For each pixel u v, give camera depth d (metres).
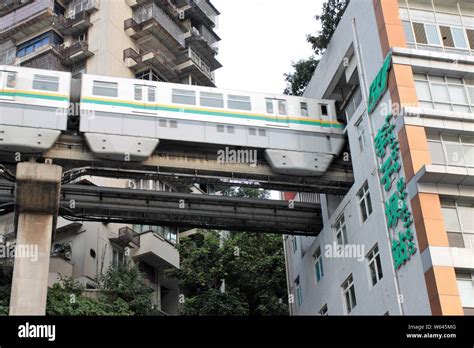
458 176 25.20
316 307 32.56
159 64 46.09
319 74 35.47
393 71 28.09
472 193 25.50
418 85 28.27
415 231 25.06
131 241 39.56
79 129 29.69
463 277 24.02
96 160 30.00
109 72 43.84
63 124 29.56
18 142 28.95
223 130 31.30
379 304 26.59
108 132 29.89
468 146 26.95
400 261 25.50
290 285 36.06
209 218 32.16
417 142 26.31
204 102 31.61
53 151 29.67
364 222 28.73
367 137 29.47
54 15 45.88
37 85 29.92
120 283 34.81
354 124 30.94
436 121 26.95
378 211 27.62
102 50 44.56
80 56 44.56
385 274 26.41
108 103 30.36
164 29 46.75
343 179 31.97
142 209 30.95
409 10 30.52
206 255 34.97
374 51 30.00
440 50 29.97
